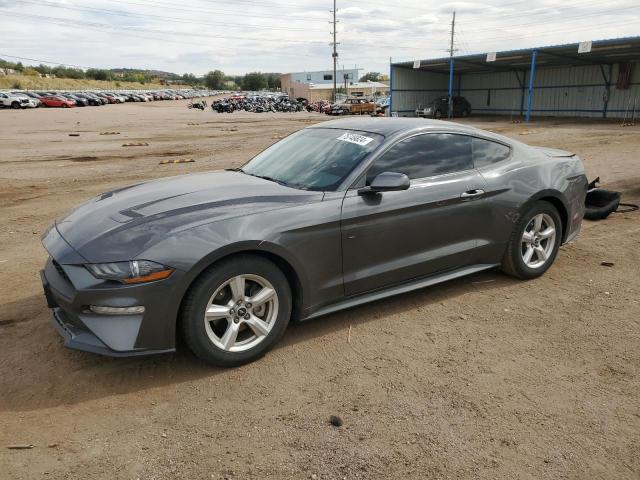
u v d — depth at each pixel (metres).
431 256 4.13
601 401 3.01
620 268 5.14
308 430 2.76
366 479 2.41
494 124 30.48
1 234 6.61
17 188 9.89
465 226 4.26
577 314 4.13
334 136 4.32
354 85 109.44
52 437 2.70
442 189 4.08
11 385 3.15
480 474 2.44
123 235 3.12
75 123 32.22
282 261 3.46
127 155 15.14
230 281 3.23
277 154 4.49
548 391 3.11
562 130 24.47
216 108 51.56
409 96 42.97
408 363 3.42
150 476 2.42
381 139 4.00
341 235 3.62
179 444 2.65
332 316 4.11
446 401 3.01
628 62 34.75
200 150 16.44
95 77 149.62
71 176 11.30
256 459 2.54
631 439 2.69
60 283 3.19
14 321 4.02
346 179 3.74
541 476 2.43
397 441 2.67
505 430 2.76
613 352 3.55
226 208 3.38
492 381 3.21
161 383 3.19
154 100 92.94
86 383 3.18
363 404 2.98
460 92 46.56
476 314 4.14
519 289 4.64
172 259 3.00
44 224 7.14
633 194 8.51
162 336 3.05
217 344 3.24
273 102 56.59
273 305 3.43
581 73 37.88
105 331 2.99
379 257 3.87
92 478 2.41
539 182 4.63
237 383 3.20
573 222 5.10
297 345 3.66
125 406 2.96
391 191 3.70
